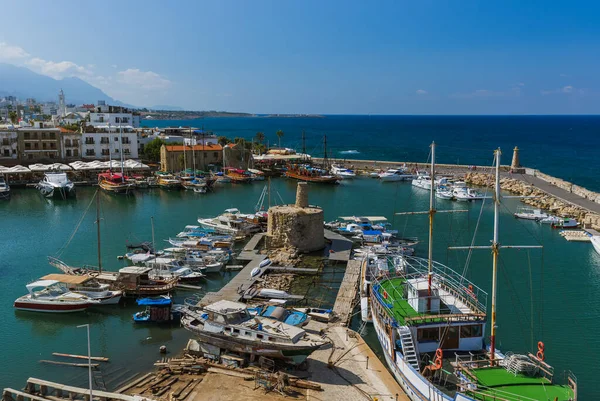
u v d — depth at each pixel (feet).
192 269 204.33
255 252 235.20
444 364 115.55
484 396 95.09
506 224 296.92
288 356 122.62
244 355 127.44
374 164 607.78
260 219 293.64
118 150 531.50
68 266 205.98
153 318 156.04
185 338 146.41
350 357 130.72
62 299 165.17
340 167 556.92
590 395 118.32
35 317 161.79
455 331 121.08
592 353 138.31
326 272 209.26
